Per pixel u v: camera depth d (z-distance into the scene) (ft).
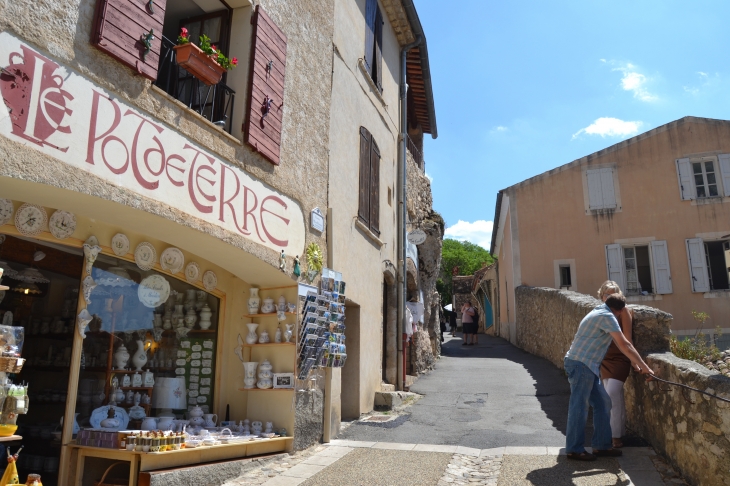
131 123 16.49
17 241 16.97
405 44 44.70
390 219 39.04
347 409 29.81
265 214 22.31
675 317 58.29
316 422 24.16
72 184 14.52
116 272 19.35
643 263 60.95
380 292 35.32
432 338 50.85
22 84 13.47
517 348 62.13
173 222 17.80
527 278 63.21
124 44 16.20
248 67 21.89
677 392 17.38
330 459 21.43
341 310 26.89
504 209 70.38
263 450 21.17
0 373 14.01
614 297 20.40
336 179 28.73
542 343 49.73
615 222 61.72
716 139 60.95
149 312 20.63
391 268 38.04
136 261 19.67
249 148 21.59
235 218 20.56
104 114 15.64
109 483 17.01
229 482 18.62
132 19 16.57
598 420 19.26
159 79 23.16
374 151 35.53
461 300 117.91
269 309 23.80
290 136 24.54
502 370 43.21
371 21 36.78
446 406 31.37
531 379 37.81
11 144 13.12
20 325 17.97
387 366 37.40
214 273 23.24
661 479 16.96
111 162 15.74
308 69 26.66
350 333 30.91
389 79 41.39
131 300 19.92
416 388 37.24
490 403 31.09
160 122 17.61
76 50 14.93
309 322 24.03
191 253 22.02
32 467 17.38
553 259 62.64
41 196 15.29
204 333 22.99
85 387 18.11
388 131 39.93
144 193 16.76
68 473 17.02
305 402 23.53
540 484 17.13
